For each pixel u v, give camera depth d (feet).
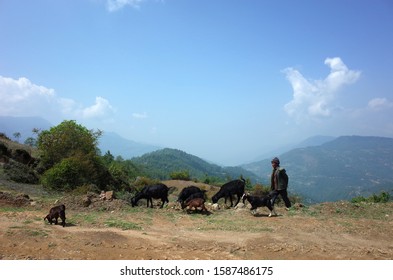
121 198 56.44
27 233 29.12
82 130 100.89
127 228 34.58
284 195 45.88
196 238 31.40
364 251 28.19
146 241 29.50
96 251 26.58
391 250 28.81
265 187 138.31
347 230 34.73
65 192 76.69
